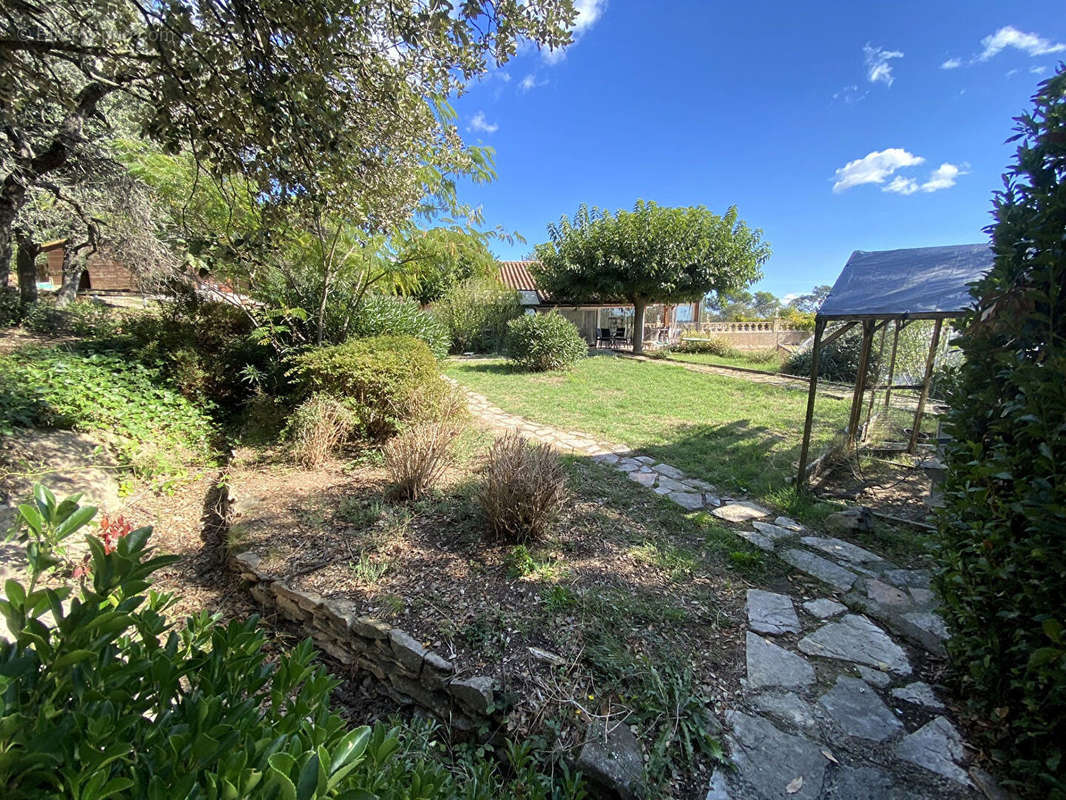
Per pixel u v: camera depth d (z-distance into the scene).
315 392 4.92
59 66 5.05
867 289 4.38
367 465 4.35
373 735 0.84
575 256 14.23
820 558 2.97
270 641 2.46
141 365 5.51
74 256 10.66
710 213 13.73
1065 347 1.33
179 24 1.92
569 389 8.80
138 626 0.79
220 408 5.97
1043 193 1.47
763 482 4.27
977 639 1.65
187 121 2.22
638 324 15.27
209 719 0.72
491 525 2.97
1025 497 1.33
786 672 1.98
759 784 1.50
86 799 0.53
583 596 2.39
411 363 5.23
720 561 2.91
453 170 4.45
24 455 3.58
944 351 7.16
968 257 4.38
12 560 2.70
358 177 2.90
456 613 2.26
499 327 15.08
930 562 2.82
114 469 4.00
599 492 3.89
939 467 4.55
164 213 6.47
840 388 9.12
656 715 1.72
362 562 2.69
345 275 6.55
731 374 10.91
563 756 1.61
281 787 0.57
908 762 1.57
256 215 3.31
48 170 5.26
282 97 2.14
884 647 2.16
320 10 2.02
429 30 2.24
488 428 5.84
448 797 1.10
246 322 6.60
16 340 7.14
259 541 2.99
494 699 1.81
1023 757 1.51
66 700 0.67
